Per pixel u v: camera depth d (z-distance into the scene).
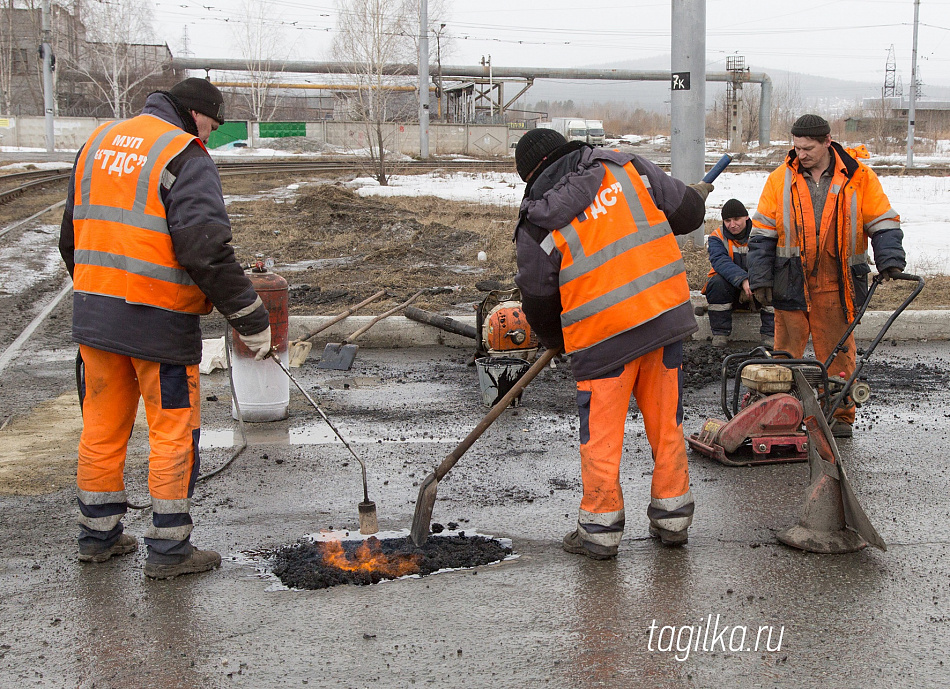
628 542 4.29
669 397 4.11
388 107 51.53
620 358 3.93
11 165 32.56
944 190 24.86
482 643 3.33
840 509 4.19
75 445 5.73
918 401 6.81
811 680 3.08
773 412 5.37
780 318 6.05
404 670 3.15
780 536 4.26
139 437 5.96
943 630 3.41
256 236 15.66
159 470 3.89
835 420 5.93
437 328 8.81
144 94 57.84
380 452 5.71
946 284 10.65
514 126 58.03
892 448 5.71
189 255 3.75
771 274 5.96
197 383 4.03
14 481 5.09
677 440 4.16
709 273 8.70
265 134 53.59
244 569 4.03
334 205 18.38
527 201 3.96
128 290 3.79
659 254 3.96
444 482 5.16
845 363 5.93
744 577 3.88
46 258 12.73
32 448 5.67
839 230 5.70
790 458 5.45
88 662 3.22
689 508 4.20
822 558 4.08
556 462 5.51
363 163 36.34
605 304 3.88
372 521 4.34
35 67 59.19
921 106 87.00
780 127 84.94
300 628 3.46
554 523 4.54
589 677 3.10
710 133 87.38
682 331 4.00
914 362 8.02
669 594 3.72
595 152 3.97
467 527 4.50
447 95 68.06
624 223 3.89
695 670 3.14
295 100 69.12
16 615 3.59
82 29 58.78
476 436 4.16
